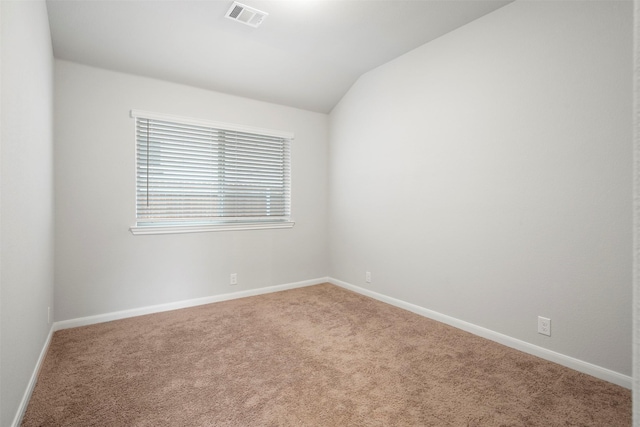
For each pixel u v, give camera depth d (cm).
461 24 251
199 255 320
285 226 377
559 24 197
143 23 240
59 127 251
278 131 368
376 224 338
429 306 282
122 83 277
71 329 252
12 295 129
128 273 282
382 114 327
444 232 268
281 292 366
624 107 173
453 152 260
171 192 304
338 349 220
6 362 122
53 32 229
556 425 143
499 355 210
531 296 212
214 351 216
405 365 197
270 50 288
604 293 180
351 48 291
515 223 220
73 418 146
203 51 277
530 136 212
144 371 189
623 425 143
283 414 150
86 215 263
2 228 116
